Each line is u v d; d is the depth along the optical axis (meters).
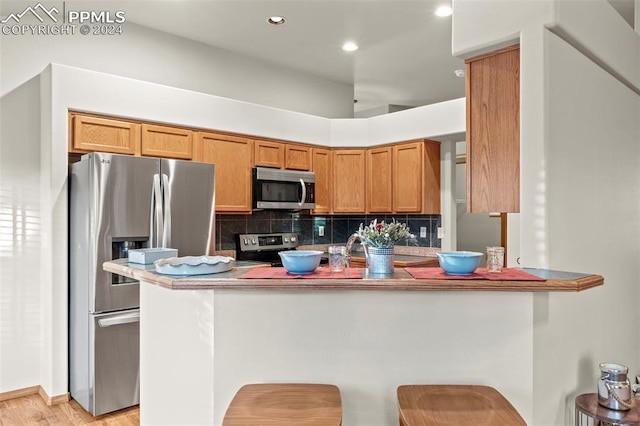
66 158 3.15
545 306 1.77
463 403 1.54
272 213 4.68
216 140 3.92
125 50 3.68
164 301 2.05
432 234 4.73
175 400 1.99
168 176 3.27
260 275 1.77
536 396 1.73
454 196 4.59
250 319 1.79
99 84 3.25
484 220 6.55
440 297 1.76
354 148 4.88
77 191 3.11
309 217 5.04
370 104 6.34
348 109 5.35
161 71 3.88
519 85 2.15
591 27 2.32
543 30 2.02
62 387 3.16
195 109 3.75
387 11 3.47
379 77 5.07
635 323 2.96
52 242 3.12
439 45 4.14
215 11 3.48
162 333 2.07
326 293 1.78
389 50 4.26
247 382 1.80
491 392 1.64
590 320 2.25
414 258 4.61
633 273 2.96
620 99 2.80
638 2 3.16
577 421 1.85
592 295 2.28
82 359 3.05
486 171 2.31
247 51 4.31
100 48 3.57
